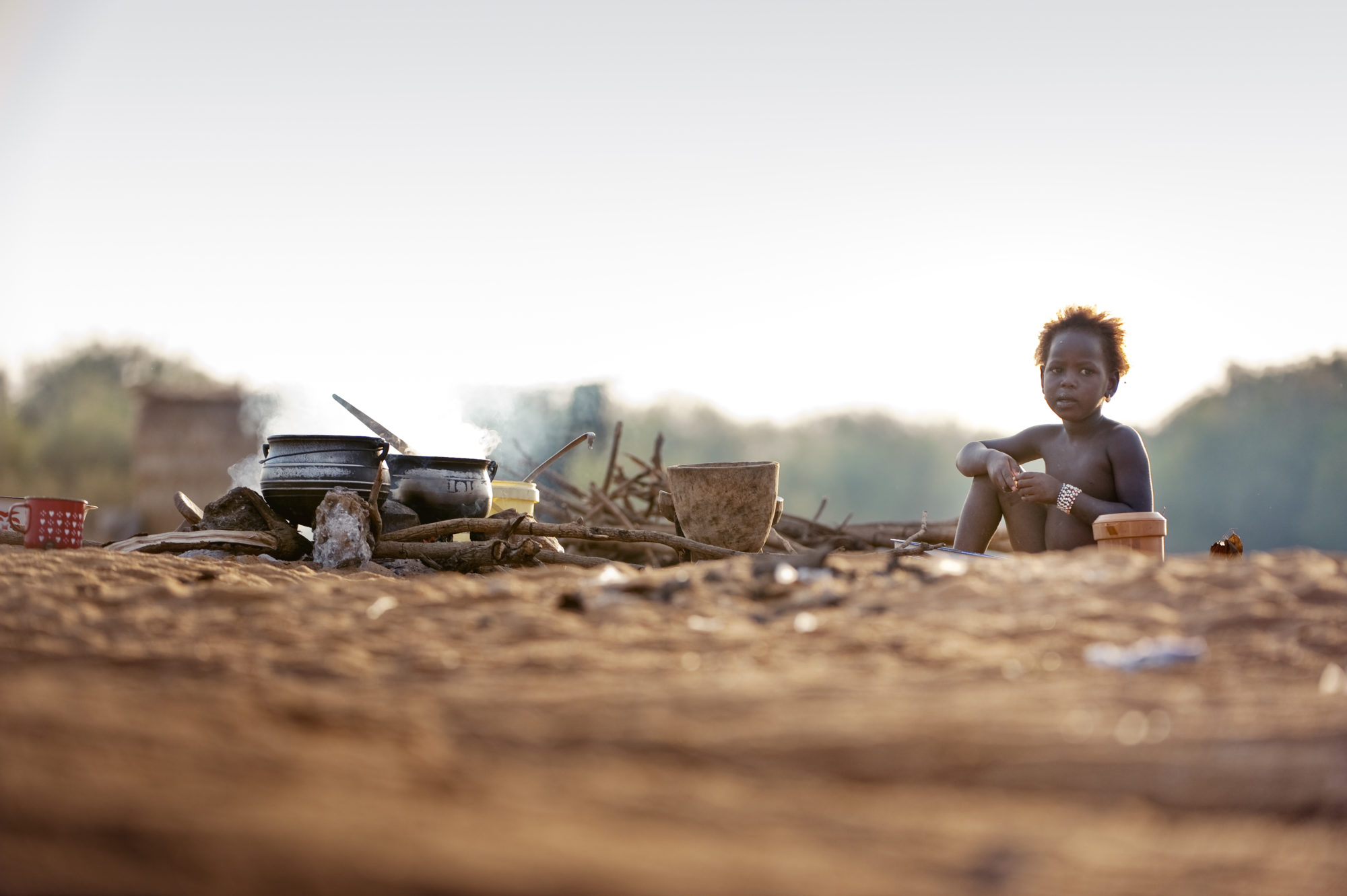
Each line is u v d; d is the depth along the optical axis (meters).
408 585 4.09
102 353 34.09
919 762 2.01
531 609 3.49
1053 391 6.22
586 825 1.53
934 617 3.29
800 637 3.07
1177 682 2.54
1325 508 28.34
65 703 1.90
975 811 1.83
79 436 31.12
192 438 18.58
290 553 6.57
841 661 2.77
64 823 1.33
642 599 3.64
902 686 2.43
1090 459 6.22
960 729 2.11
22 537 6.43
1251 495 29.50
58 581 4.08
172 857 1.26
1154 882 1.60
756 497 6.63
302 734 1.88
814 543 9.42
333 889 1.22
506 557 6.35
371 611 3.51
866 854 1.55
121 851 1.27
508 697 2.32
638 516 10.00
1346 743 2.15
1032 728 2.13
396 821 1.44
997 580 3.78
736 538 6.64
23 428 31.22
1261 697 2.40
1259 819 2.00
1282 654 2.81
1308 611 3.23
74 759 1.56
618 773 1.86
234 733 1.81
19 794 1.40
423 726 2.04
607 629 3.20
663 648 2.94
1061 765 2.02
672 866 1.39
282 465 6.50
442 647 2.99
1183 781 2.02
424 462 6.84
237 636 3.15
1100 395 6.24
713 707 2.25
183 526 6.79
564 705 2.25
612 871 1.34
